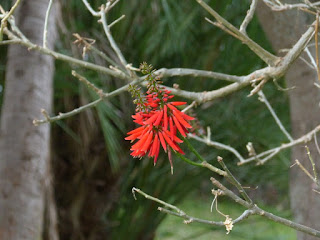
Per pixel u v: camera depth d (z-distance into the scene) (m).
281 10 1.89
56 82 3.80
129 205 4.86
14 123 2.77
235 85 2.19
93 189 4.79
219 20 1.87
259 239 5.35
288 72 2.79
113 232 4.94
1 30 2.03
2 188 2.72
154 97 1.41
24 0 2.91
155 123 1.36
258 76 2.12
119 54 2.17
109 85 4.10
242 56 4.12
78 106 4.23
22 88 2.80
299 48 2.02
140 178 4.69
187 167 4.57
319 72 1.74
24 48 2.83
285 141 4.43
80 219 4.81
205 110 4.41
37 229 2.76
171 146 1.37
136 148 1.38
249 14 1.94
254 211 1.44
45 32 2.15
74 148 4.55
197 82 4.30
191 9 3.86
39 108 2.82
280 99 4.38
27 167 2.75
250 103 4.42
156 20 4.02
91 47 2.22
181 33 4.04
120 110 4.31
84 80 2.16
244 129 4.46
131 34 4.11
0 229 2.68
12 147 2.76
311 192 2.69
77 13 3.91
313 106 2.68
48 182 2.96
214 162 4.63
